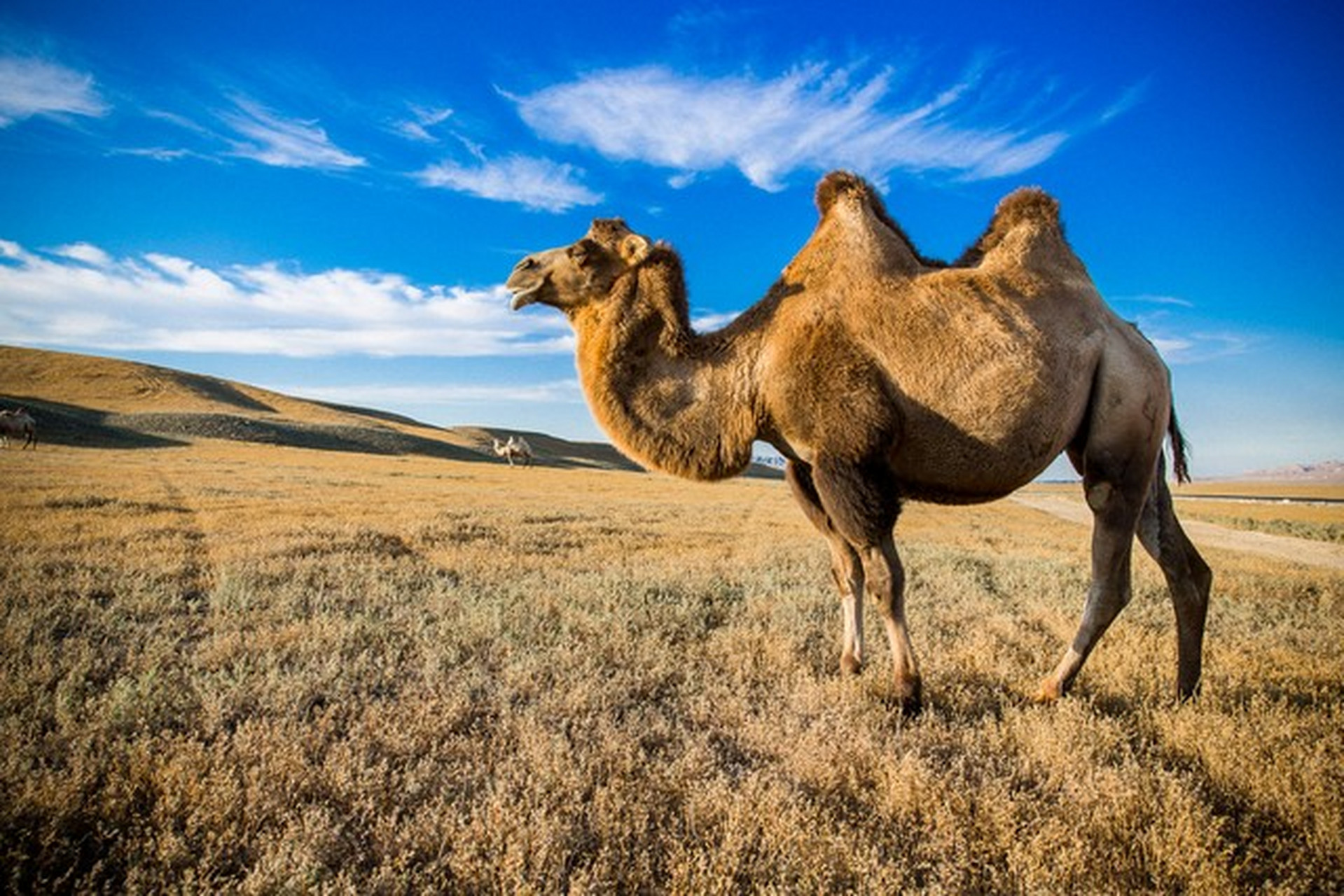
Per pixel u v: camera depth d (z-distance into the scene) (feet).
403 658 19.34
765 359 17.93
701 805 11.12
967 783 12.17
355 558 35.12
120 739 12.42
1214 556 58.80
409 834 10.20
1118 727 14.52
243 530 44.57
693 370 18.60
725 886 9.24
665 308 18.88
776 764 12.94
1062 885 9.44
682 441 18.49
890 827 11.09
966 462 17.02
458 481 145.89
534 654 18.79
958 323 16.70
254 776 11.43
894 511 16.60
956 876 9.52
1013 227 18.42
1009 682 17.92
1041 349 16.57
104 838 9.82
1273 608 31.35
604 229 19.99
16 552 31.76
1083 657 16.94
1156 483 18.66
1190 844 10.18
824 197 19.38
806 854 9.98
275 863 9.13
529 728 13.82
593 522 64.44
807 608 26.71
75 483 78.95
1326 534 114.21
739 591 30.96
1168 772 12.59
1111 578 17.21
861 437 16.46
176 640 19.63
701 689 17.28
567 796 11.56
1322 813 11.05
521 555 38.88
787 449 18.62
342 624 20.98
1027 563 43.93
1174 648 21.66
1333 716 15.40
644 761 12.98
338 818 10.72
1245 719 14.80
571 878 9.21
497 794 11.10
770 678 18.26
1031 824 10.79
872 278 17.66
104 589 25.54
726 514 86.74
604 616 23.53
